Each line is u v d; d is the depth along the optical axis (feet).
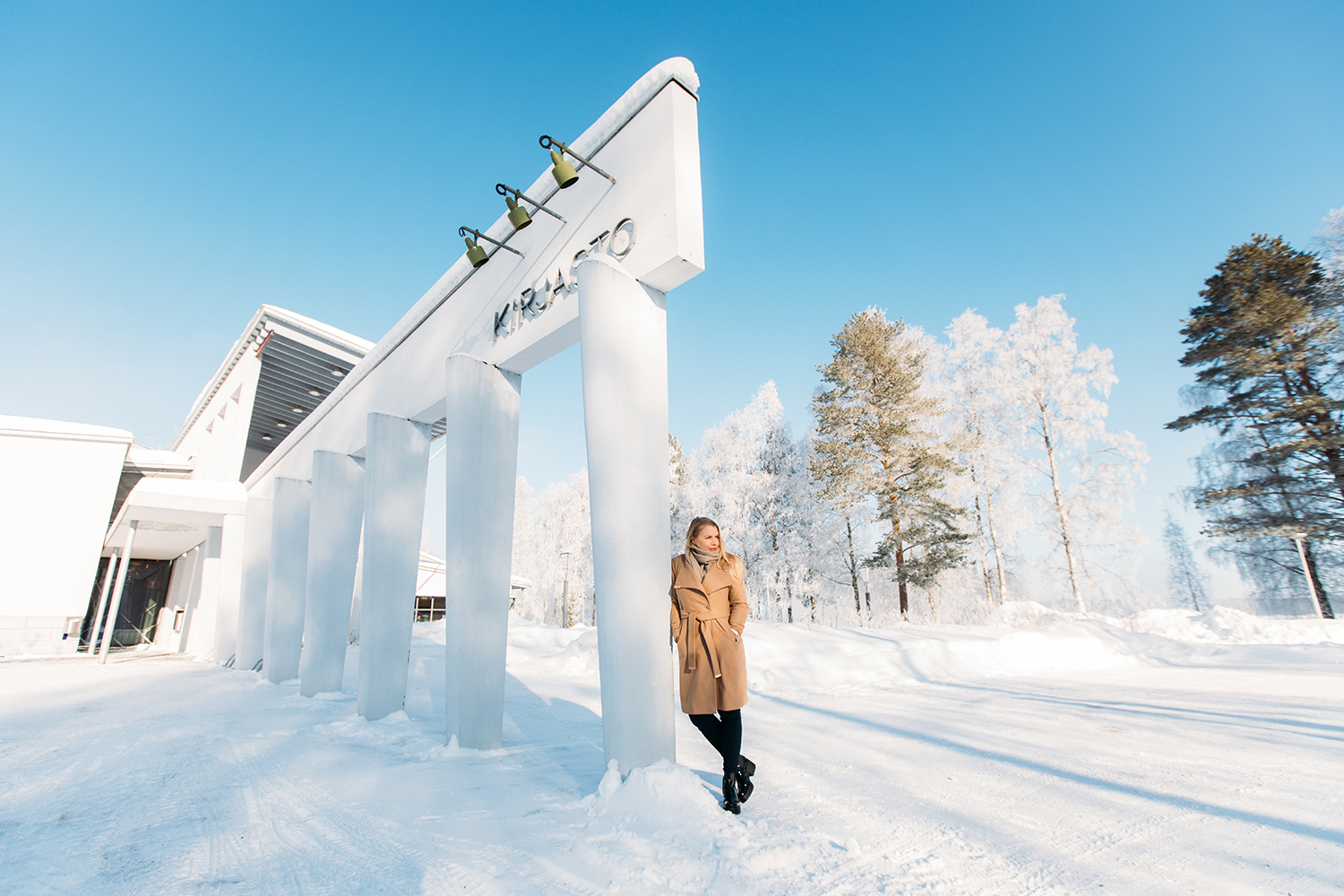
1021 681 26.30
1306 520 68.54
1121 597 70.64
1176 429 79.30
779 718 17.70
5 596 57.77
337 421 29.89
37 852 8.04
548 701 22.67
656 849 7.22
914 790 9.95
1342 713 16.79
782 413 95.14
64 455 61.46
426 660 41.45
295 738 16.35
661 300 12.96
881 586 85.81
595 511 11.39
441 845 7.77
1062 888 6.27
